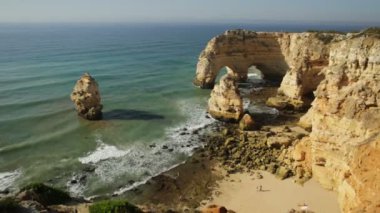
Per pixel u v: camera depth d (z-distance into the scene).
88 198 31.31
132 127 49.72
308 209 28.31
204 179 34.97
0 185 33.22
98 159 39.41
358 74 39.69
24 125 49.28
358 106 28.84
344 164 22.39
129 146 43.25
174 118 54.16
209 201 30.80
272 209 28.95
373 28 48.50
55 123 50.47
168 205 30.23
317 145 31.66
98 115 52.59
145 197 31.75
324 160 31.38
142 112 56.88
